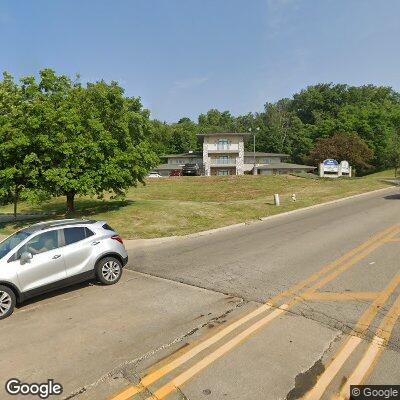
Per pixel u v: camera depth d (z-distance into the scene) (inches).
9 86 925.8
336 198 1135.6
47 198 786.8
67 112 768.3
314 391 182.9
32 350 239.8
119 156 824.9
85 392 191.6
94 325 273.9
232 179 1838.1
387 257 420.5
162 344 237.8
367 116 3486.7
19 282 313.9
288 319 264.2
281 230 647.1
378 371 197.2
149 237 633.6
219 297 319.0
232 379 194.9
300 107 5108.3
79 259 354.0
